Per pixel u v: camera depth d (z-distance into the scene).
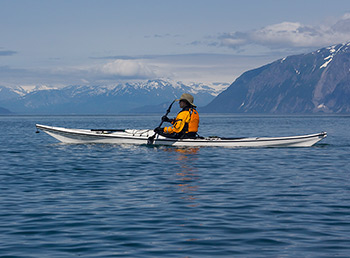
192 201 12.92
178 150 26.06
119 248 8.77
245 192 14.34
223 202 12.80
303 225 10.34
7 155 25.34
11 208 12.05
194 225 10.38
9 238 9.42
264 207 12.19
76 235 9.62
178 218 11.01
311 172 18.98
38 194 14.01
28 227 10.21
